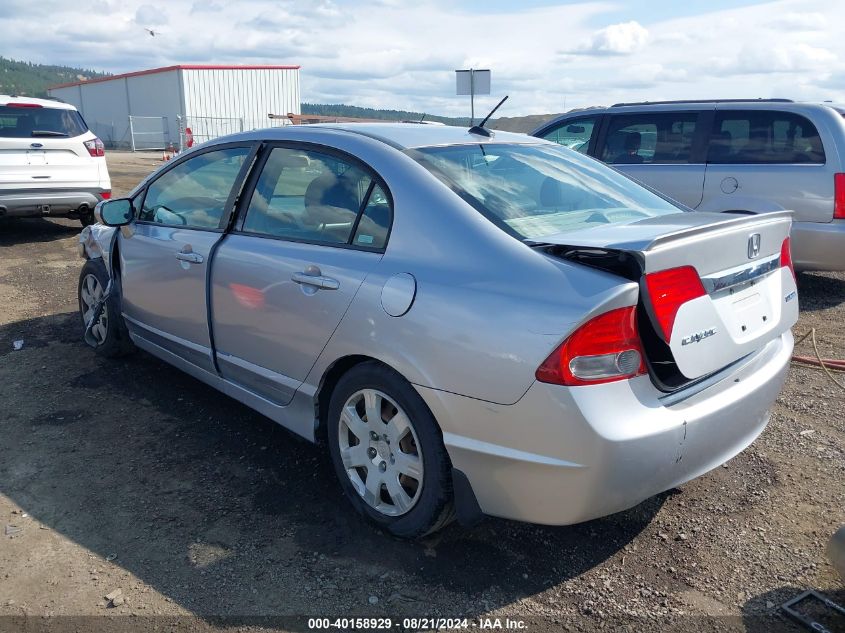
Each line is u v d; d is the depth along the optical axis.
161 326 4.34
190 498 3.38
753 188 6.76
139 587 2.77
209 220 3.98
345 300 3.01
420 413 2.78
